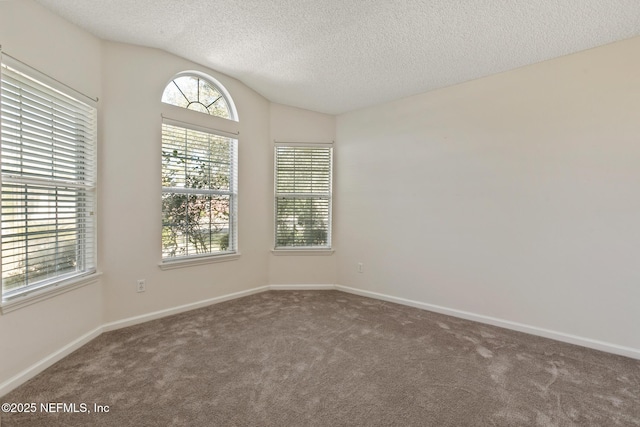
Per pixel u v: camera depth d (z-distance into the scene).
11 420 1.49
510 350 2.31
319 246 4.06
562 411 1.61
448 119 3.12
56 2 1.99
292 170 4.00
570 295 2.48
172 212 2.99
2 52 1.72
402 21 2.14
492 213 2.85
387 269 3.56
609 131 2.31
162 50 2.77
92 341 2.37
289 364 2.06
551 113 2.55
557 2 1.88
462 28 2.19
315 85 3.26
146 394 1.71
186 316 2.94
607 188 2.33
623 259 2.28
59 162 2.16
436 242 3.19
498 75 2.81
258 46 2.59
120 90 2.59
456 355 2.22
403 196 3.44
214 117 3.23
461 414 1.58
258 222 3.76
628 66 2.24
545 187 2.58
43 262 2.04
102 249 2.52
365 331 2.64
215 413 1.56
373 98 3.50
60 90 2.11
